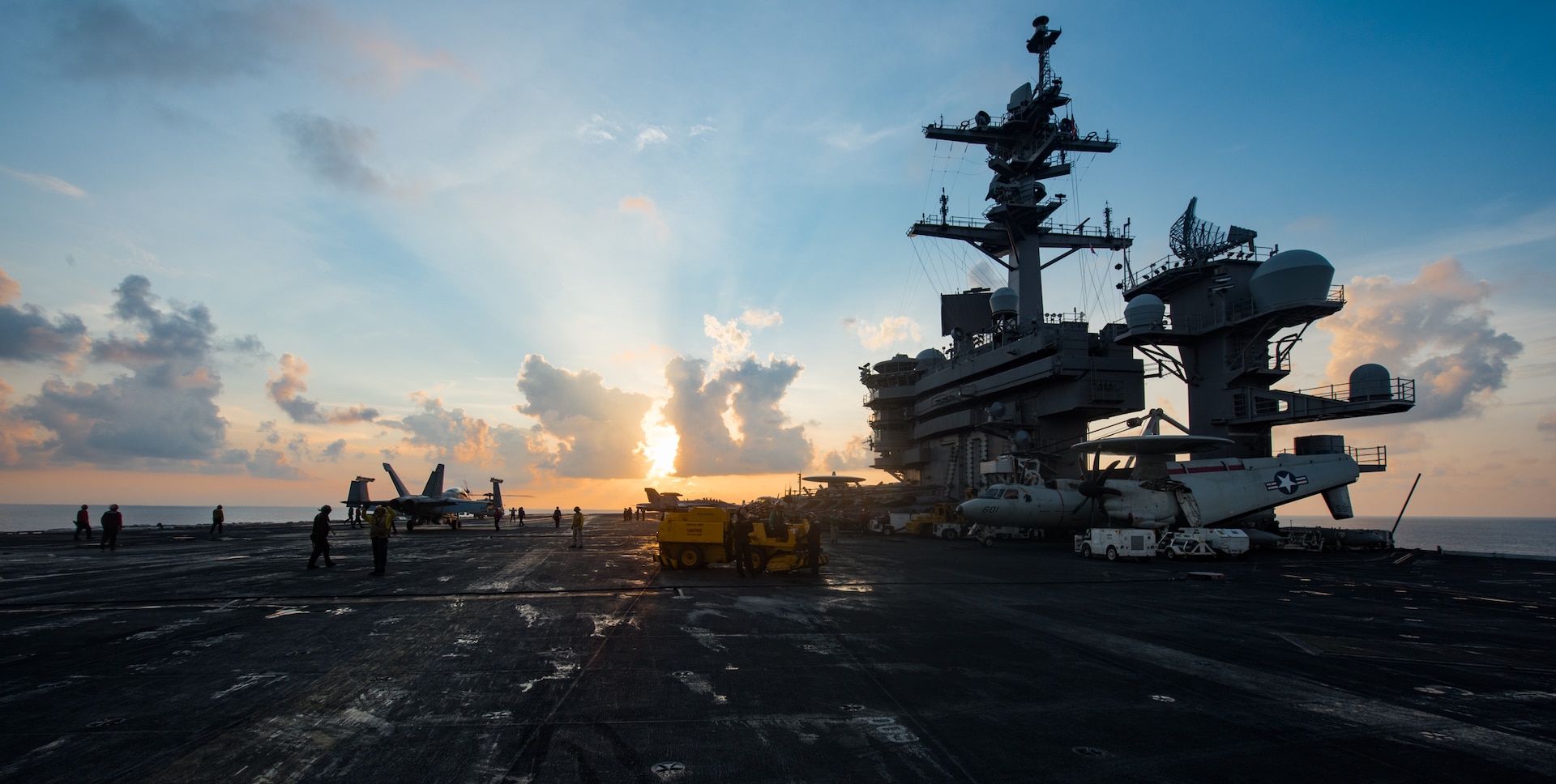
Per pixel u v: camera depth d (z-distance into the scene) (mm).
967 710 7301
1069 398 40188
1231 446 36312
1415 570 24797
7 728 6609
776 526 21125
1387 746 6438
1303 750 6285
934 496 52906
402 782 5320
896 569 23000
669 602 14969
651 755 5918
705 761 5793
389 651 9984
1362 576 22219
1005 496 35844
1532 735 6805
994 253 53781
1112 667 9328
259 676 8555
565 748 6062
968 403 50781
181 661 9375
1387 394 31516
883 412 64188
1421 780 5645
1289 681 8750
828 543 38188
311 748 6094
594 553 28812
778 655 9812
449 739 6320
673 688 8031
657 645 10469
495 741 6254
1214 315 36969
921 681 8461
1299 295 32781
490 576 19891
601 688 8023
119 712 7137
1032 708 7438
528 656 9688
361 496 62125
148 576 19750
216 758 5832
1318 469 33219
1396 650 10766
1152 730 6770
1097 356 41188
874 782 5375
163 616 13070
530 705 7340
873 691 8008
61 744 6191
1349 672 9281
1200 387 38125
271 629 11672
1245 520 36031
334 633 11320
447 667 9023
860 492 58719
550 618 12852
